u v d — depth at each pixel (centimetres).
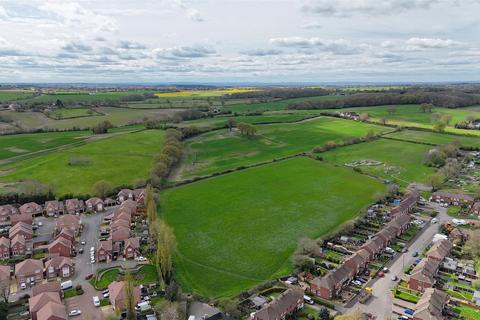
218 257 15025
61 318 11038
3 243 15438
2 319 11356
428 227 18362
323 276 13325
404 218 17988
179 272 13962
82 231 17962
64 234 16225
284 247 15825
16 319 11594
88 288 13212
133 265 14750
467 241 16150
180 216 18925
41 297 11781
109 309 12012
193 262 14662
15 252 15550
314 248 14888
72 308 12044
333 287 12600
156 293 12731
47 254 15638
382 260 15138
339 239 16650
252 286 13088
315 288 12788
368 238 16838
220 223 18075
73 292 12962
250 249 15662
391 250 15725
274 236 16775
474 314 11769
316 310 12081
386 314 11788
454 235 16825
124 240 16225
